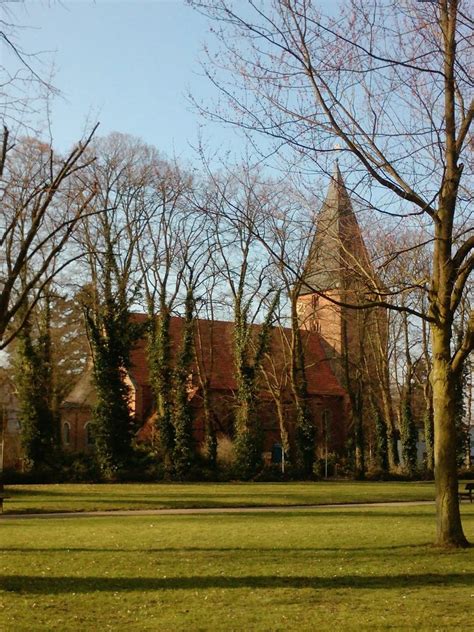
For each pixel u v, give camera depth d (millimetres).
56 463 46219
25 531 20906
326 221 16703
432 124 15805
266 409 61938
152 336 51031
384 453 58500
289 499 34438
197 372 57156
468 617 9984
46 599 10984
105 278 47188
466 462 60281
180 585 12156
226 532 20203
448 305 16516
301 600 11039
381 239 19203
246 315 52281
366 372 56844
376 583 12422
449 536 16672
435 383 16953
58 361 51969
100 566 14023
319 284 19062
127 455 46688
